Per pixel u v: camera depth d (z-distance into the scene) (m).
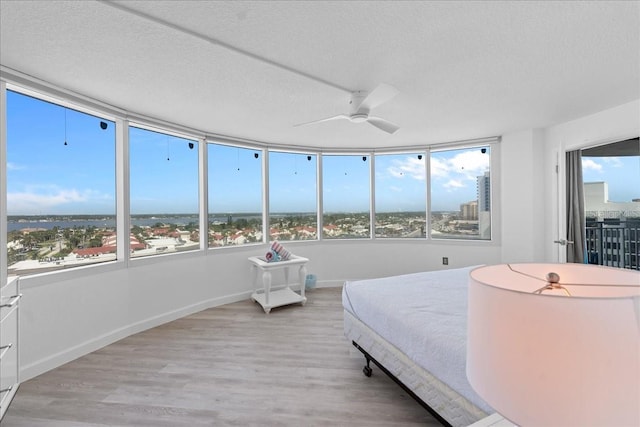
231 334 3.17
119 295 3.09
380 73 2.32
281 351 2.79
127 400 2.08
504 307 0.58
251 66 2.21
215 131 4.01
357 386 2.23
